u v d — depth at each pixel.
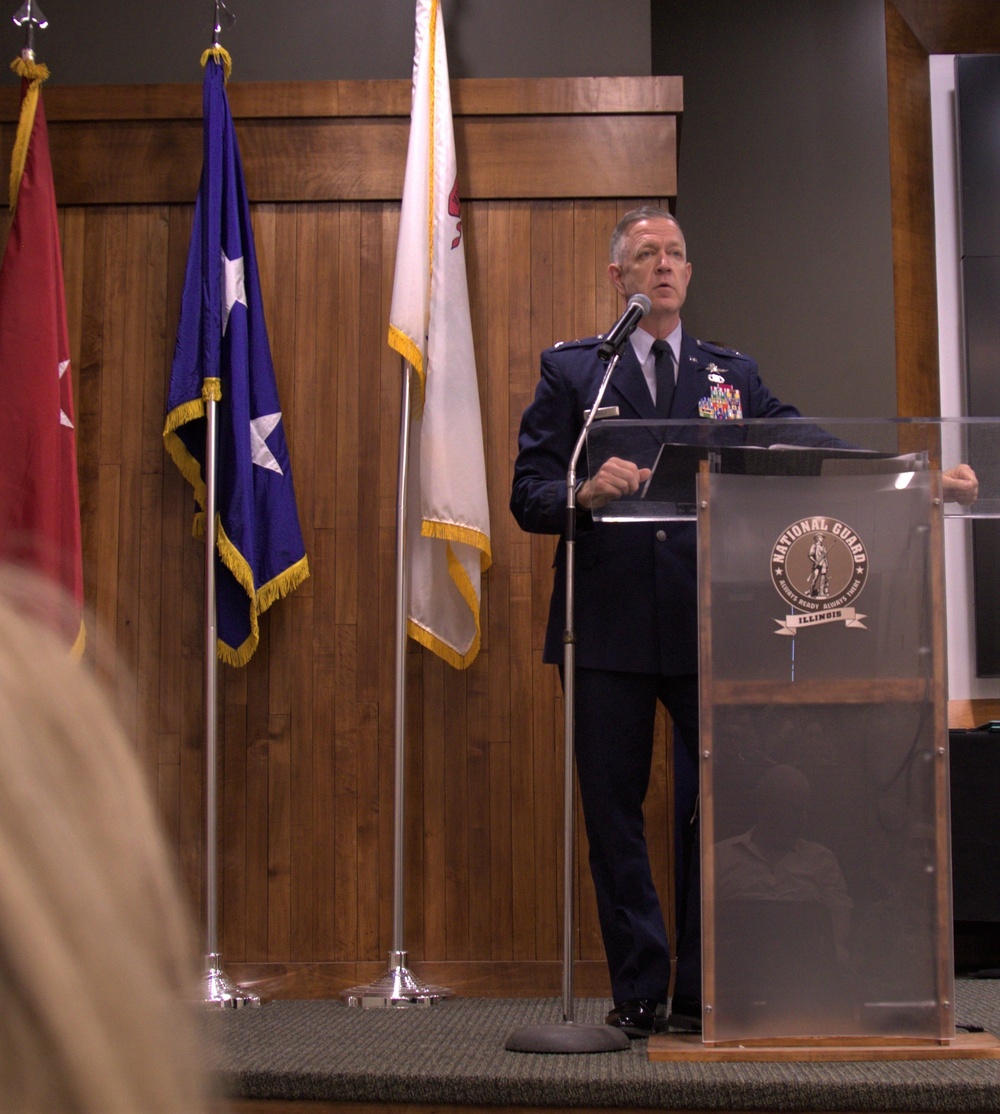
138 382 4.98
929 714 3.10
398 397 4.95
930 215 6.57
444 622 4.77
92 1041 0.30
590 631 3.63
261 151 5.05
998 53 6.64
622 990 3.52
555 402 3.80
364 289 5.00
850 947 3.08
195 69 5.20
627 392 3.78
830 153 6.33
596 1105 2.86
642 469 3.18
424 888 4.76
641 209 3.92
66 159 5.07
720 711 3.12
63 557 4.67
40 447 4.65
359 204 5.04
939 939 3.06
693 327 6.27
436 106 4.88
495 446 4.92
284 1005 4.45
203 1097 0.32
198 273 4.81
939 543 3.12
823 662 3.13
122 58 5.20
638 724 3.63
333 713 4.83
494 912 4.74
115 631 4.87
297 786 4.81
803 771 3.11
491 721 4.80
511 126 5.04
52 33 5.21
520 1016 4.11
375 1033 3.62
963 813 5.14
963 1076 2.82
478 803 4.77
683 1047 3.08
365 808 4.79
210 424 4.68
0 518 4.61
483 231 5.01
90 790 0.32
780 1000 3.07
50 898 0.30
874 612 3.13
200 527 4.82
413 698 4.82
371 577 4.88
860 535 3.14
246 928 4.77
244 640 4.76
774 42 6.39
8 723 0.32
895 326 6.31
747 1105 2.81
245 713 4.84
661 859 4.64
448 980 4.70
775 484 3.16
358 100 5.04
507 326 4.97
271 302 5.01
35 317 4.72
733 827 3.10
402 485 4.74
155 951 0.32
